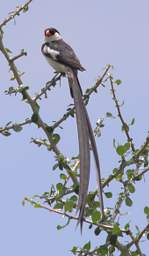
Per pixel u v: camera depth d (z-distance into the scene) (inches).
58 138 369.1
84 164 301.0
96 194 346.3
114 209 336.8
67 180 347.3
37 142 375.6
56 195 341.7
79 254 328.8
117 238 322.3
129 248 325.4
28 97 373.7
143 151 349.1
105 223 329.7
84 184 284.2
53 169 363.6
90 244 328.2
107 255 332.8
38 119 370.9
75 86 426.0
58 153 367.2
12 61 372.5
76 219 327.3
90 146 338.6
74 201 339.3
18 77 374.0
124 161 344.5
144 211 335.0
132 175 344.2
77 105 372.5
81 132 346.9
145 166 348.2
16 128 370.3
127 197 339.6
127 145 343.6
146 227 323.0
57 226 331.9
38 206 330.6
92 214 322.3
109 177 344.5
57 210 330.3
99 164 326.6
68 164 362.9
